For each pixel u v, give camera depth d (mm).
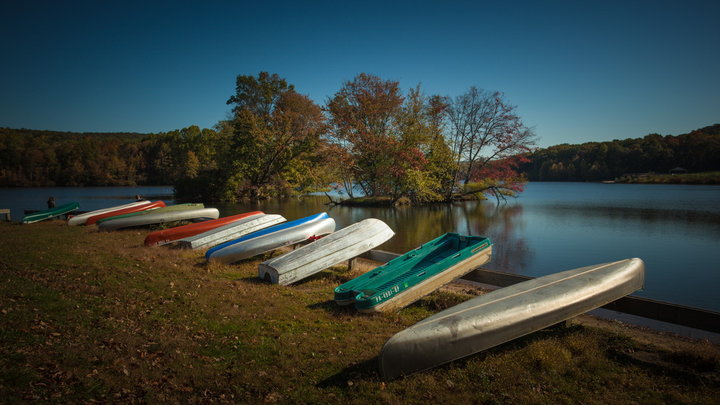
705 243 15805
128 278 8508
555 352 4980
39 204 36594
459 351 4730
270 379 4445
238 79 49656
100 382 4094
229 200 40906
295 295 7996
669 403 4016
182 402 3896
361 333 5887
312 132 42344
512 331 5023
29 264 9562
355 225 10758
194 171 65875
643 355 5137
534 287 5766
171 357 4801
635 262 6363
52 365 4328
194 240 13109
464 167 38438
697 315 5523
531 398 4035
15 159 76625
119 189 69125
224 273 9930
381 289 7410
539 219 24031
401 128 35438
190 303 6969
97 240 14469
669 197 37594
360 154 35906
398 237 18000
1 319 5461
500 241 17031
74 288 7418
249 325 6070
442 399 4055
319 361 4918
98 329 5438
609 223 21688
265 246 11602
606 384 4363
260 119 43969
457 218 25391
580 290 5621
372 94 35281
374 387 4309
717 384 4355
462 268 7742
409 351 4512
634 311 6094
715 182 58562
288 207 34375
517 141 35031
